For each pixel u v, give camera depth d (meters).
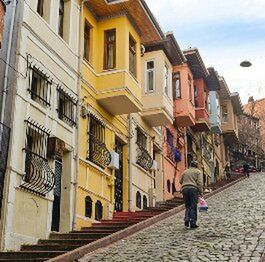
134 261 9.98
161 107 22.69
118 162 18.81
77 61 17.20
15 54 13.45
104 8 19.14
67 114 15.99
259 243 10.72
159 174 24.77
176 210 17.91
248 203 18.72
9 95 13.04
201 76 32.94
